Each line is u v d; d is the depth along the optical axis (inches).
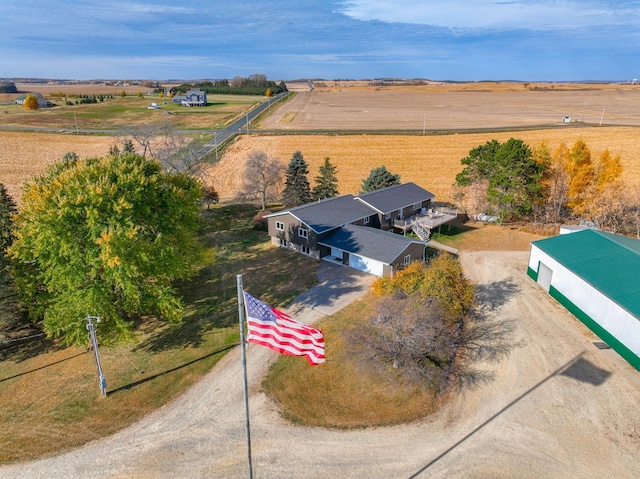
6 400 942.4
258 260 1636.3
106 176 1074.1
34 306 1189.1
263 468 756.0
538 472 744.3
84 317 1018.7
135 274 1025.5
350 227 1632.6
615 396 925.2
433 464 761.6
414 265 1200.2
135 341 1088.8
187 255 1246.3
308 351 560.7
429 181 2775.6
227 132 4404.5
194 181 1370.6
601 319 1128.2
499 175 1982.0
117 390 964.0
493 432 830.5
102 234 981.8
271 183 2319.1
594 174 2038.6
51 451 800.9
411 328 998.4
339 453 787.4
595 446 798.5
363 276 1480.1
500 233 1921.8
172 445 810.2
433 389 936.3
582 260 1277.1
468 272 1534.2
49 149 3693.4
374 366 975.6
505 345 1106.1
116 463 772.0
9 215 1341.0
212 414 888.3
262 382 976.9
